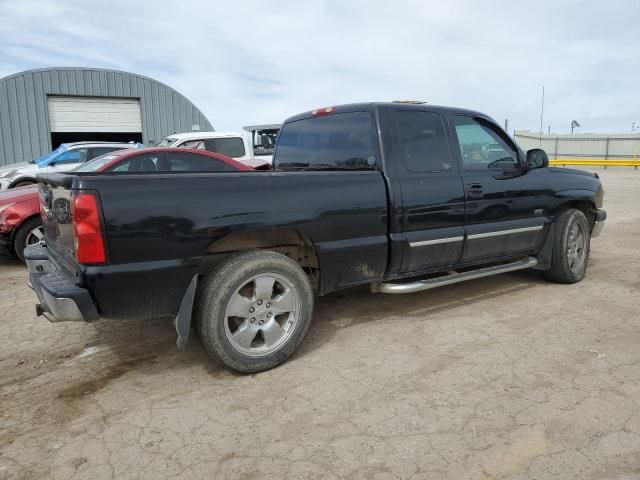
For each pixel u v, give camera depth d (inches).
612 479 97.1
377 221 160.4
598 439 109.0
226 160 331.3
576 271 221.1
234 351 138.9
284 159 207.8
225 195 134.5
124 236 122.2
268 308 143.9
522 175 200.7
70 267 131.8
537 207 204.2
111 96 823.7
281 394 131.7
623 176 947.3
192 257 131.0
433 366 145.0
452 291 215.0
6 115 753.6
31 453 110.0
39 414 126.0
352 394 130.5
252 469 102.5
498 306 194.7
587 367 141.6
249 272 138.0
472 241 183.3
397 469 101.1
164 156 314.0
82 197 118.1
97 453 109.2
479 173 185.9
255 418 121.0
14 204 278.1
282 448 109.0
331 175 153.2
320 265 152.3
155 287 127.6
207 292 135.5
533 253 213.3
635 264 258.2
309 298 149.6
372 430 114.3
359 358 151.3
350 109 176.9
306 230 147.1
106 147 499.2
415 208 167.5
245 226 136.9
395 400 126.9
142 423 120.3
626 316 181.0
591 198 222.2
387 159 165.3
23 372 150.3
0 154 755.4
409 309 193.3
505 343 159.5
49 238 157.0
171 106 878.4
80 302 121.6
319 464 103.3
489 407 122.4
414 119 175.0
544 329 170.2
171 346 165.8
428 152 175.6
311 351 156.9
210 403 128.4
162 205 126.3
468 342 161.0
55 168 474.0
